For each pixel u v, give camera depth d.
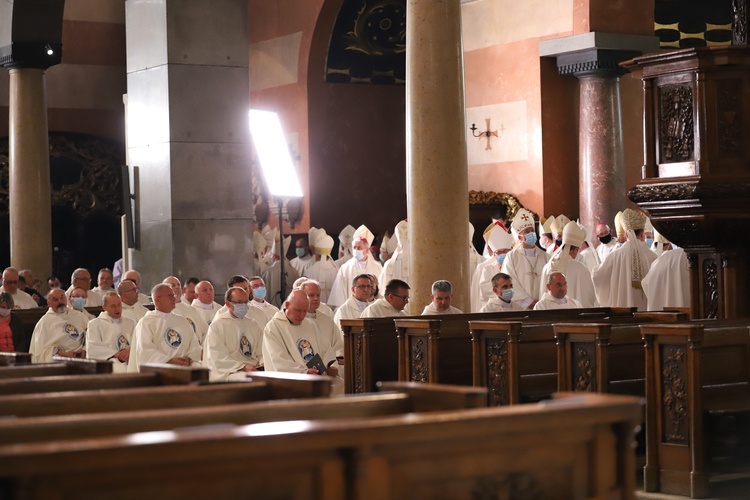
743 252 8.16
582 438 3.75
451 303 9.50
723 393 7.34
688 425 7.06
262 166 20.70
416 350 8.40
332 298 16.33
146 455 2.98
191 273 12.91
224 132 13.07
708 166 7.78
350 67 22.77
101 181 25.42
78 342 10.80
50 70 24.84
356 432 3.27
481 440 3.54
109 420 3.68
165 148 12.84
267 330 9.07
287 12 22.66
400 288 9.70
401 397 4.22
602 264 13.48
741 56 7.71
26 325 12.02
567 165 19.66
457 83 9.57
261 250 18.88
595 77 18.77
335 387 8.95
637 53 18.78
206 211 12.98
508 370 7.93
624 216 13.48
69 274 25.17
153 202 13.11
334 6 21.84
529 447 3.65
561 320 9.08
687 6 20.91
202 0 12.90
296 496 3.29
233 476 3.20
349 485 3.32
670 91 8.04
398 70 23.20
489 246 15.05
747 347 7.52
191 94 12.88
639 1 18.88
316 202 22.41
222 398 4.68
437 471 3.47
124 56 25.39
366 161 22.95
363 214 22.95
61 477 2.95
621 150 18.81
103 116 25.33
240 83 13.14
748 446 7.40
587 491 3.78
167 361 9.42
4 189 24.20
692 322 7.66
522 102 19.80
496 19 20.23
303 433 3.20
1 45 17.02
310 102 22.34
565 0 18.92
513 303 11.59
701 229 7.91
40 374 5.79
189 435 3.09
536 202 19.58
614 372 7.95
